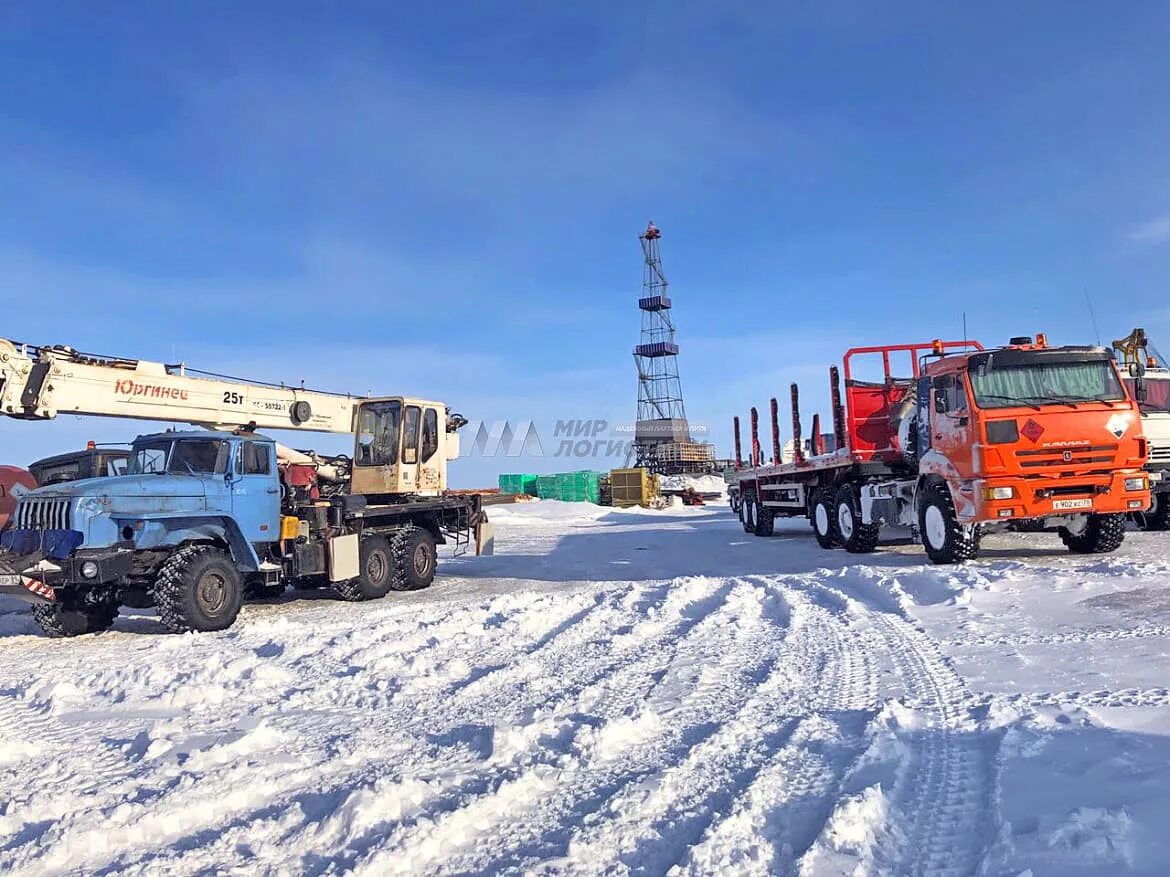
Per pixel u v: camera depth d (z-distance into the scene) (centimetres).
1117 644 627
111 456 1257
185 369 1286
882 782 402
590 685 629
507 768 454
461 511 1642
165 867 352
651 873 332
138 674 738
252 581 1198
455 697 618
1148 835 322
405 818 390
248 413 1360
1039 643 658
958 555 1177
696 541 2122
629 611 969
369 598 1330
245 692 663
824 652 700
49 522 998
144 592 1096
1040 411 1105
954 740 461
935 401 1197
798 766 436
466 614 994
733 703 566
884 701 545
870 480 1554
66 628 1055
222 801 417
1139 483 1114
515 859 350
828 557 1522
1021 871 308
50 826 400
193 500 1088
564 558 1800
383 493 1465
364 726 550
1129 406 1123
